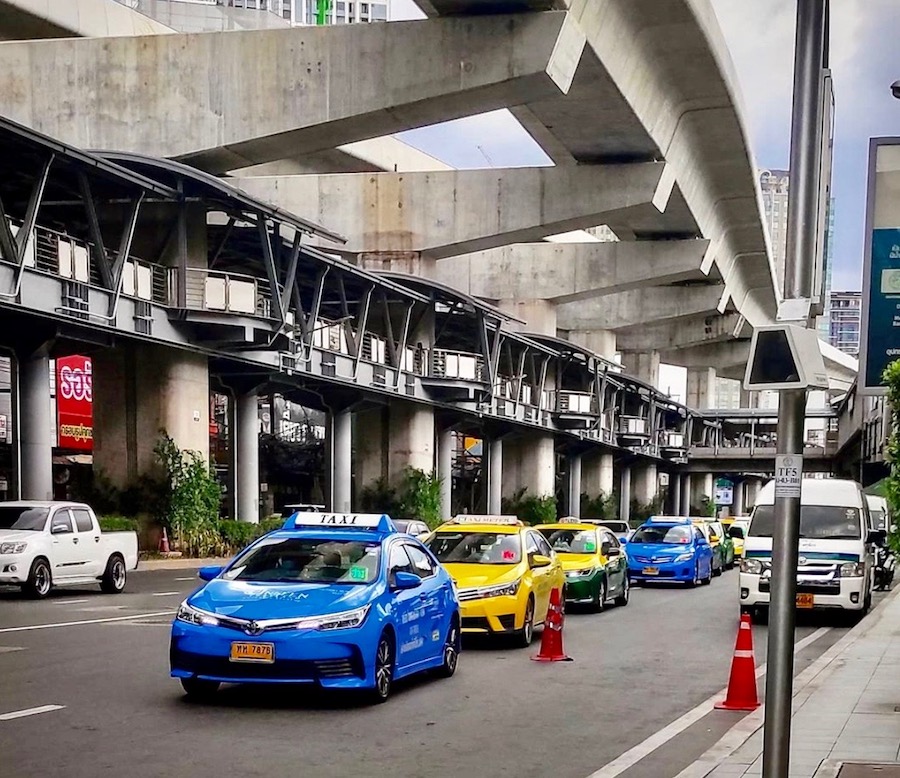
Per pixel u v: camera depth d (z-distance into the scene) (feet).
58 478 164.55
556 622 49.70
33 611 63.72
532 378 208.03
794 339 20.79
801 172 21.49
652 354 295.48
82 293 93.09
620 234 191.93
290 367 127.85
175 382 117.50
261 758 28.17
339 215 160.45
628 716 36.17
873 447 228.43
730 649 55.11
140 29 160.86
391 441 172.24
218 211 119.03
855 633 60.85
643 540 106.32
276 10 399.65
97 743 29.35
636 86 128.98
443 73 112.78
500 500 207.41
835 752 29.01
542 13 108.68
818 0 21.53
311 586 35.53
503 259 201.16
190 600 34.99
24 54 124.88
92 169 92.73
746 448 349.82
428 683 41.37
